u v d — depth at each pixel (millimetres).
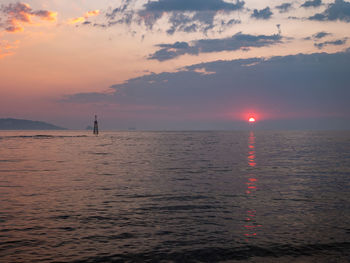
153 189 20719
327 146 82812
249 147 78750
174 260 9094
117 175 27781
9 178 25500
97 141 119812
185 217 13719
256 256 9406
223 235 11266
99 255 9414
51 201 16766
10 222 12781
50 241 10602
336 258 9273
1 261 8922
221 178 26094
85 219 13305
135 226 12352
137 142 111000
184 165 36719
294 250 9859
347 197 18094
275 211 14766
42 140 125938
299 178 26125
